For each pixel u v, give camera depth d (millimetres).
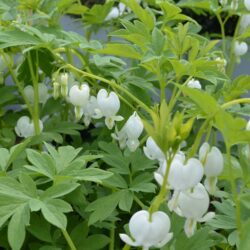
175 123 243
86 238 362
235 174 332
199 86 458
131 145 408
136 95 479
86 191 395
